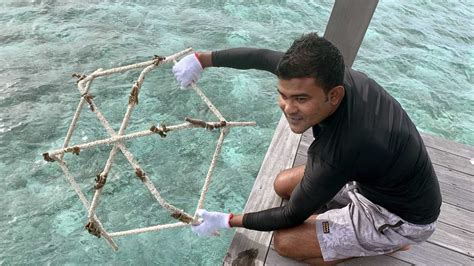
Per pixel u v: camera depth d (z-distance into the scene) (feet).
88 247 10.05
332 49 4.82
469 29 20.54
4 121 12.37
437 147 10.32
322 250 7.09
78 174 11.43
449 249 8.05
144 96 13.76
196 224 6.90
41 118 12.62
